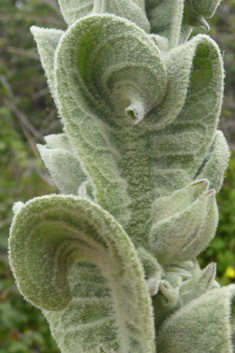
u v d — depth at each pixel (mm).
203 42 274
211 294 248
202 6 315
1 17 1604
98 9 291
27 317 1104
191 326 246
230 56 1442
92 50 262
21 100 1571
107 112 277
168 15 301
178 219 260
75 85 268
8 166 1347
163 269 277
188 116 288
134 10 291
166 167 284
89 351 267
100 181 269
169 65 265
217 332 241
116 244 237
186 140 286
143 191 278
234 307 256
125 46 258
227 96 1451
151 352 237
